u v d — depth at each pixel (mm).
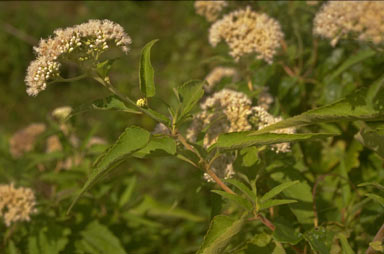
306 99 3826
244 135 2184
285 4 4055
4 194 3412
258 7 4215
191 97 2316
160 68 9852
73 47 2250
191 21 9102
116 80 9703
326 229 2492
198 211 5199
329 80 3535
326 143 3461
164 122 2264
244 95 3055
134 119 7945
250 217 2473
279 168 2904
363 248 2854
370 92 2111
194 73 8961
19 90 11016
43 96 10602
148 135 2102
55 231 3502
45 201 3658
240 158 2586
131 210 4129
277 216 2658
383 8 2342
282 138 2145
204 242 2156
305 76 3857
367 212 2877
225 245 2176
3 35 11438
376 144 2246
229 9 4281
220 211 2781
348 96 2109
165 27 10914
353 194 3184
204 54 9297
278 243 2473
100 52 2293
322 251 2352
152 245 4414
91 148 3598
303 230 2918
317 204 3070
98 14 11062
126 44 2338
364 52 3289
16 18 11656
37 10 11922
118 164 2326
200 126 2961
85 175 3896
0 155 4484
